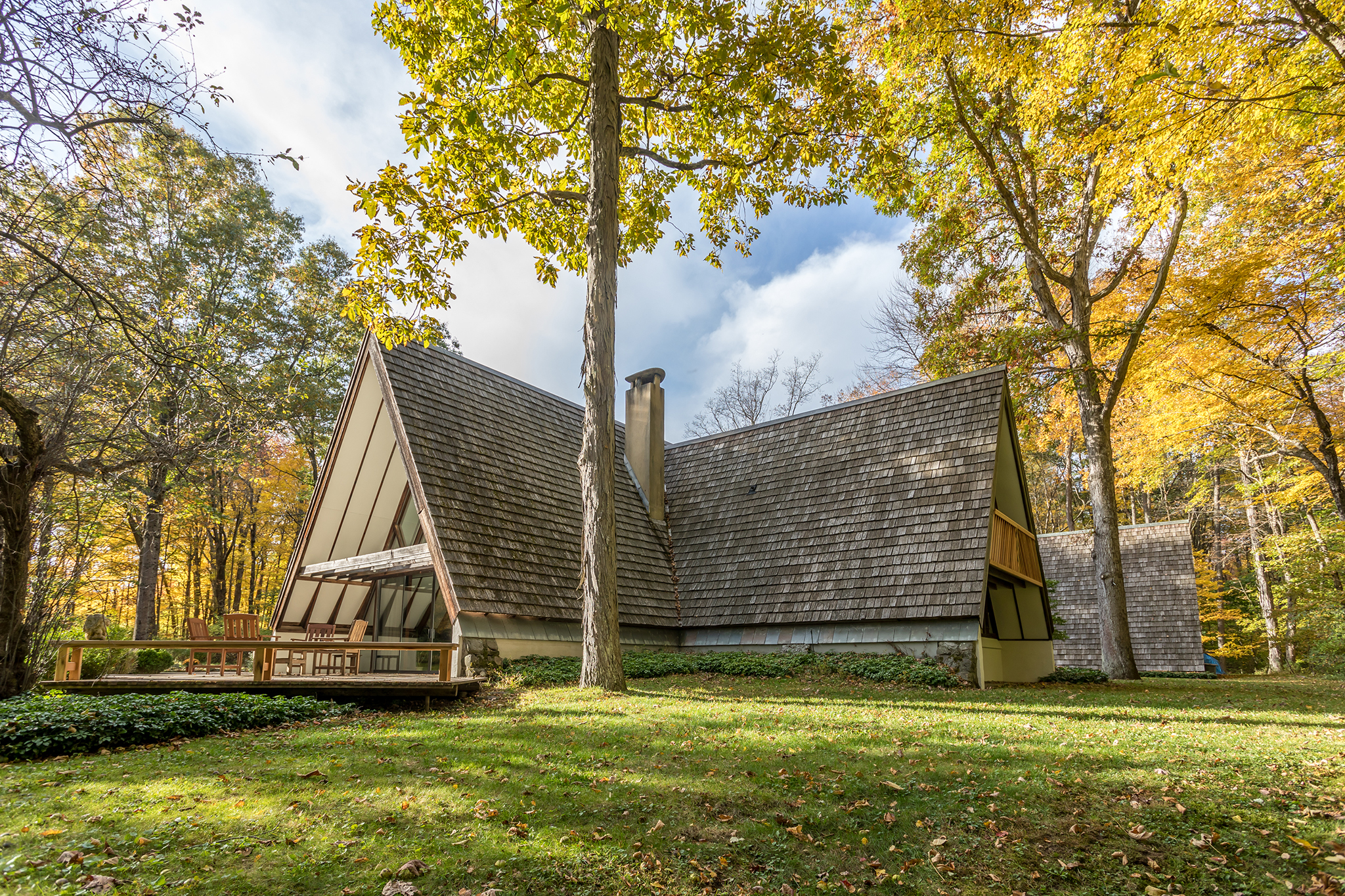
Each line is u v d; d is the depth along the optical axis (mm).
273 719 7809
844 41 15719
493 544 13180
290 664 13781
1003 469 15445
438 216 11789
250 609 29891
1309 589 24828
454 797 4477
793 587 14523
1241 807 4477
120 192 9305
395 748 5812
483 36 10898
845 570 14023
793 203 14586
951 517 13234
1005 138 16094
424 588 14734
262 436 20391
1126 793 4719
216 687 9031
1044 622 16531
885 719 7258
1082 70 11359
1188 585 21609
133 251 12977
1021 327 15703
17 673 9500
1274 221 13602
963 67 14836
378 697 9516
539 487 15289
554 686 10742
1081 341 15070
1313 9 8039
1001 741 6133
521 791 4625
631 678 11641
